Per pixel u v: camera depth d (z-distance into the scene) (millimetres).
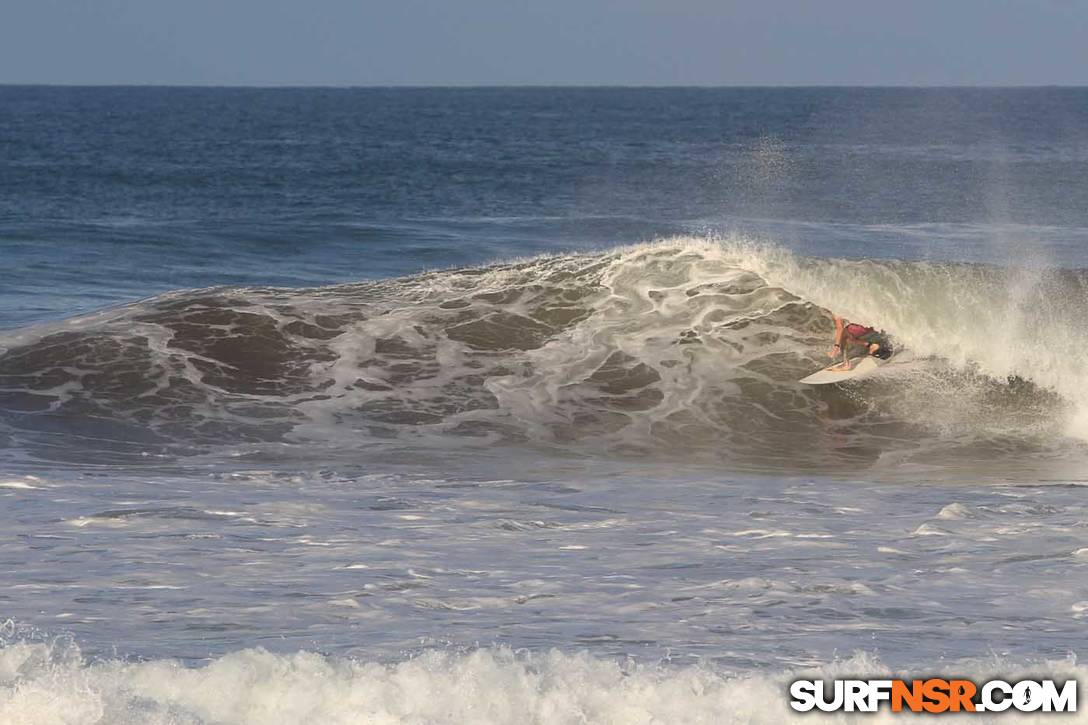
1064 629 21297
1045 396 51312
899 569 26109
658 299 58375
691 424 47969
